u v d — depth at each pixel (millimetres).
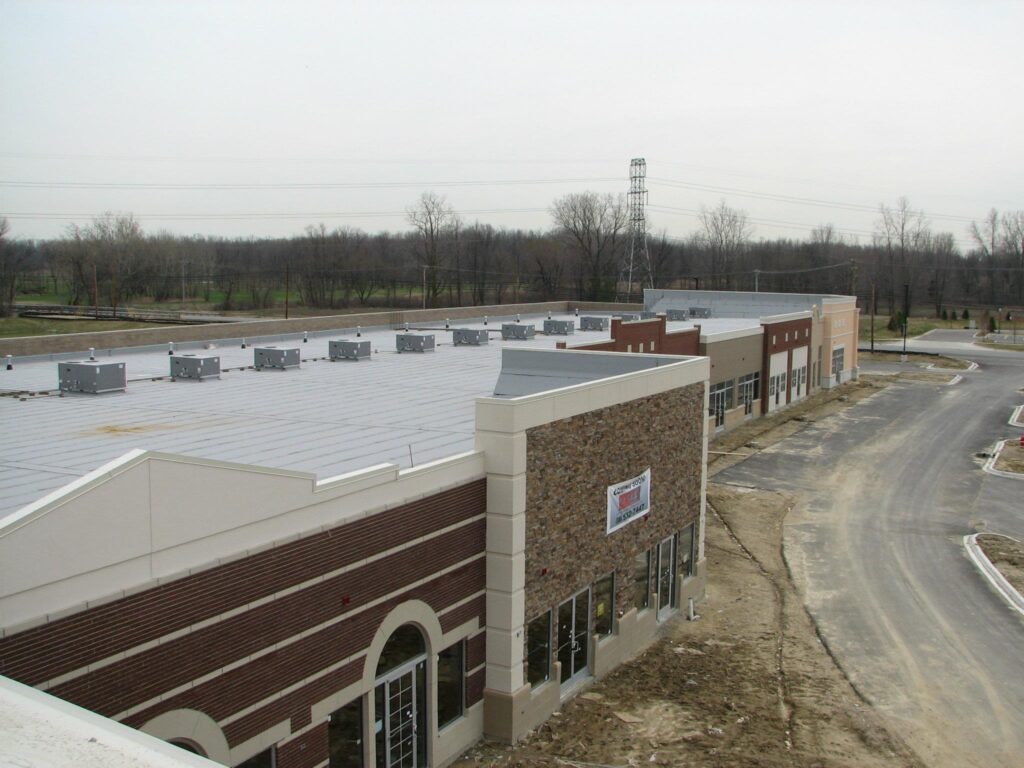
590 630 21766
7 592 10055
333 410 25109
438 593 17422
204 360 30312
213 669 12773
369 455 19672
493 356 38938
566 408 19922
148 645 11758
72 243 126688
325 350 40469
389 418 24031
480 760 18125
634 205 94812
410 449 20266
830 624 25953
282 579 13852
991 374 84938
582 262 131125
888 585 29297
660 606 25672
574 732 19344
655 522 24609
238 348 40844
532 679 19719
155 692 11914
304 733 14469
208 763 3549
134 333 37625
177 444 20125
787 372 65125
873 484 43094
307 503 14266
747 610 27062
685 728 19625
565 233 139000
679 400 25531
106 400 26109
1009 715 20547
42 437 20438
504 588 18594
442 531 17391
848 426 57938
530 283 133875
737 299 72312
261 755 13945
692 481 26828
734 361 55625
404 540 16422
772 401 62531
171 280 128625
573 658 21281
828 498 40562
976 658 23641
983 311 144875
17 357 33188
